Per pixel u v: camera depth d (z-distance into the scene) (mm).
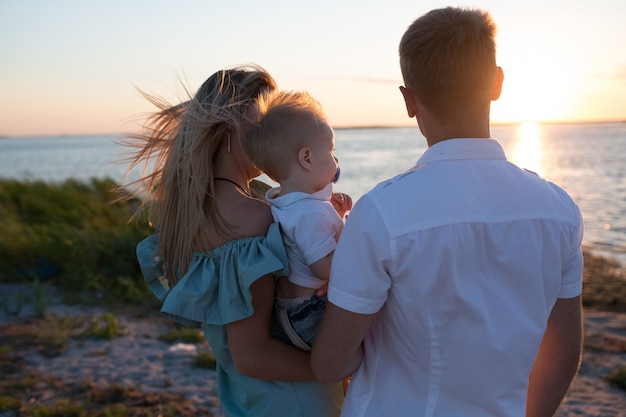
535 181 1519
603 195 23453
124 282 7020
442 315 1424
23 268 7773
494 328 1434
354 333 1469
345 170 38875
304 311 1753
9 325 5750
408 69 1482
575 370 1670
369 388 1567
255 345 1745
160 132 2057
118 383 4512
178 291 1767
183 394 4352
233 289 1729
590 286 9055
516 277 1452
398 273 1417
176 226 1899
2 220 10445
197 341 5578
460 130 1479
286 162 1781
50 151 124438
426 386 1475
